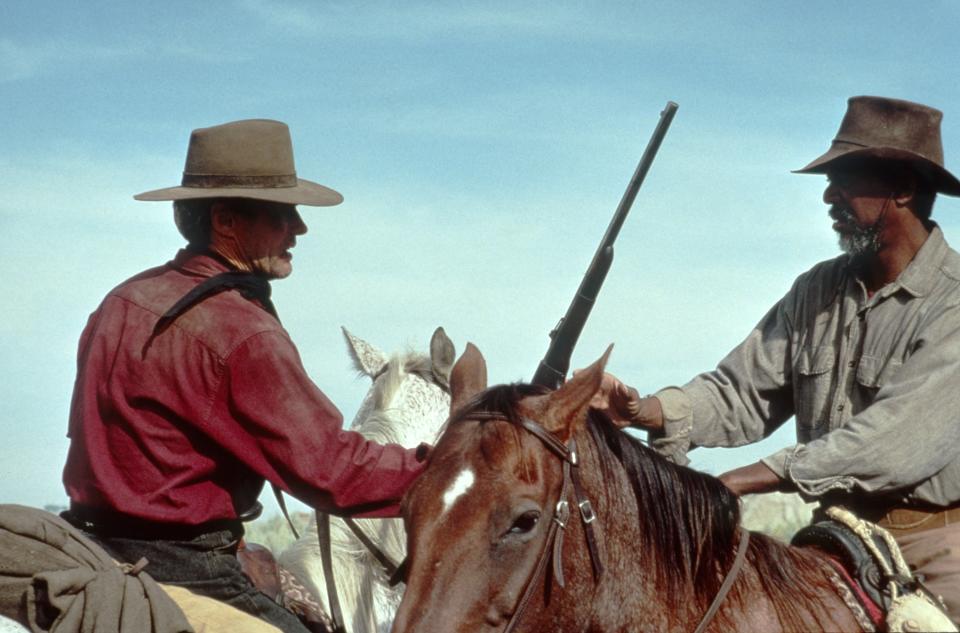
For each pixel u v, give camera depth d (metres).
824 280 4.47
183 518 3.87
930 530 3.99
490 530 3.12
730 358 4.62
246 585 4.02
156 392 3.88
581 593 3.30
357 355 5.61
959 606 3.81
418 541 3.11
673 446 4.46
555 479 3.26
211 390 3.88
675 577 3.53
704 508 3.64
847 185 4.32
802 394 4.41
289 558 4.98
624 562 3.44
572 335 3.89
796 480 3.97
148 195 4.10
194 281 4.06
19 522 3.57
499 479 3.15
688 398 4.51
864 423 3.96
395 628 3.03
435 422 5.31
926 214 4.32
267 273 4.20
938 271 4.17
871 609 3.70
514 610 3.12
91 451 3.91
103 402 3.92
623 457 3.57
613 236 3.95
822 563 3.82
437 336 5.39
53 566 3.55
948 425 3.94
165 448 3.88
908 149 4.30
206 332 3.89
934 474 3.97
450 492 3.14
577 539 3.30
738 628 3.56
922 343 4.07
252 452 3.91
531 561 3.15
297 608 4.54
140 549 3.86
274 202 4.18
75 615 3.45
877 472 3.93
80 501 3.92
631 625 3.43
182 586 3.87
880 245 4.27
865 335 4.26
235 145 4.14
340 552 4.97
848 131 4.39
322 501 3.93
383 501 3.95
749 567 3.70
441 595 3.05
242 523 4.11
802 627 3.61
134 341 3.92
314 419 3.90
